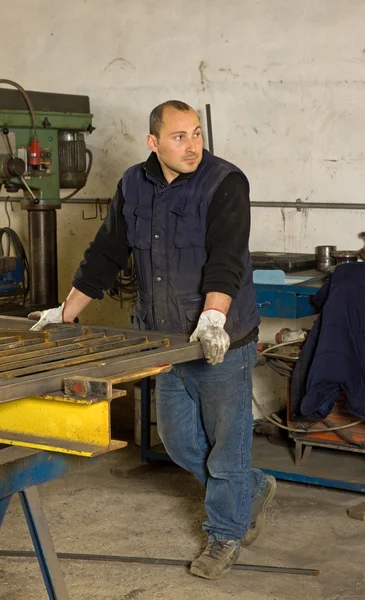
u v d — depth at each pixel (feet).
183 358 7.36
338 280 11.40
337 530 10.87
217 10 14.35
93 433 5.93
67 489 12.24
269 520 11.19
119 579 9.45
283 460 12.98
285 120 13.99
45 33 16.15
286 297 12.12
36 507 6.53
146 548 10.28
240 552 10.14
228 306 8.36
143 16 15.08
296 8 13.66
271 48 13.96
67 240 16.47
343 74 13.43
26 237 16.99
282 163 14.12
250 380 9.32
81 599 8.96
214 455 9.37
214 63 14.51
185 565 9.81
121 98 15.53
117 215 9.36
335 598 9.05
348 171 13.60
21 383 5.77
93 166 15.96
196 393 9.38
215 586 9.31
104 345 7.53
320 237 13.94
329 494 12.14
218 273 8.41
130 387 15.64
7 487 6.02
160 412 9.73
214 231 8.64
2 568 9.64
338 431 12.41
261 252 14.14
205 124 14.74
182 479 12.78
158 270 9.05
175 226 8.87
